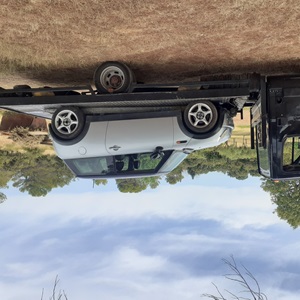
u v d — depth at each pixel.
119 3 4.91
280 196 21.83
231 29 5.32
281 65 6.54
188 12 5.01
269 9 4.89
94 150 6.29
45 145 22.98
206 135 6.05
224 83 5.87
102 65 6.04
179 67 6.63
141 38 5.60
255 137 7.76
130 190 29.48
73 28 5.42
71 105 6.09
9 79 7.35
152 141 6.14
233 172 25.23
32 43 5.87
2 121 19.81
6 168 26.00
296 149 6.31
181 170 26.20
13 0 4.96
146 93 5.83
